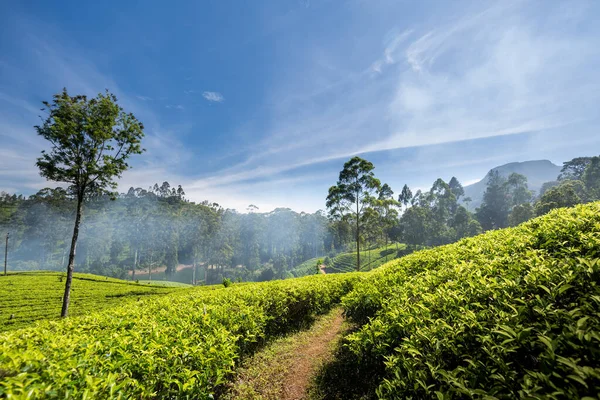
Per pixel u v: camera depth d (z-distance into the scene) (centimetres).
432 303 351
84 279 4294
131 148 1905
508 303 268
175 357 362
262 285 938
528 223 556
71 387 249
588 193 6178
